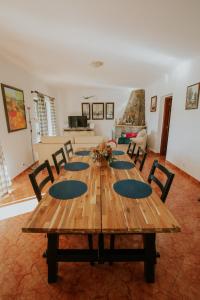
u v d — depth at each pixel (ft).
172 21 6.27
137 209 3.60
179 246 5.40
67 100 24.00
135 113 21.72
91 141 12.35
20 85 12.51
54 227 3.06
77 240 5.73
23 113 12.73
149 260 4.09
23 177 11.42
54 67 12.52
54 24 6.48
